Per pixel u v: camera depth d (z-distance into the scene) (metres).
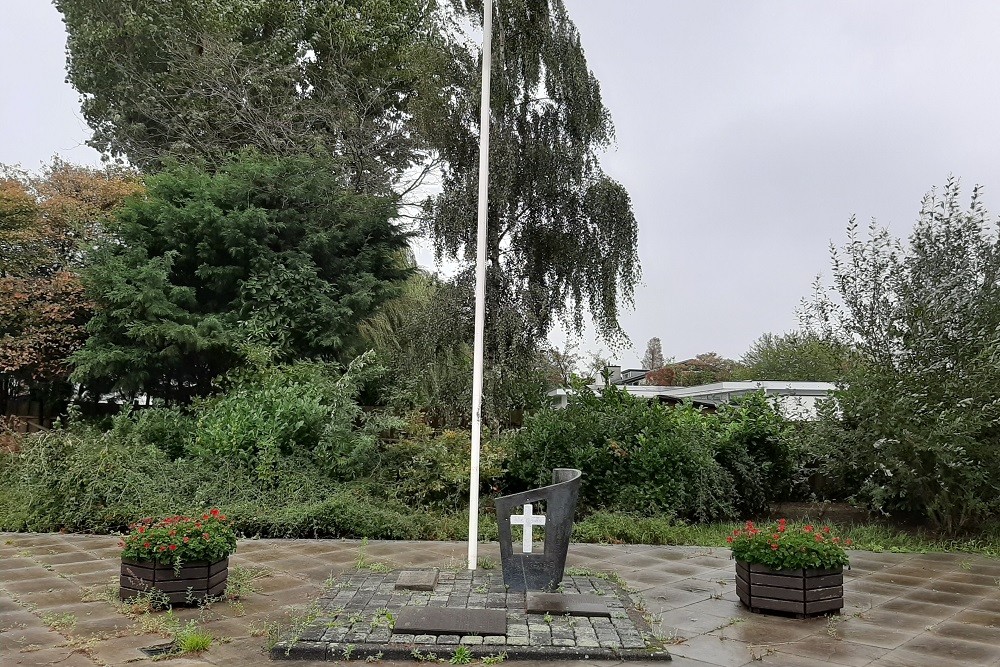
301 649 4.25
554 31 10.26
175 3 17.41
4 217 12.40
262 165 13.67
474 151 10.41
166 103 17.42
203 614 5.03
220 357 12.40
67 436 8.95
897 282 8.91
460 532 8.23
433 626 4.58
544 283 10.84
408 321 11.05
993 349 8.20
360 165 16.62
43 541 7.49
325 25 17.59
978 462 8.48
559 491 5.66
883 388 8.70
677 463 9.12
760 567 5.31
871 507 9.15
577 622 4.84
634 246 10.64
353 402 10.17
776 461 9.94
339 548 7.40
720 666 4.18
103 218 13.06
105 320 11.85
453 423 10.38
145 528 5.41
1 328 12.11
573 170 10.45
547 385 10.77
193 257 12.70
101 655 4.18
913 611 5.43
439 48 10.47
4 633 4.55
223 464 8.88
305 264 12.97
